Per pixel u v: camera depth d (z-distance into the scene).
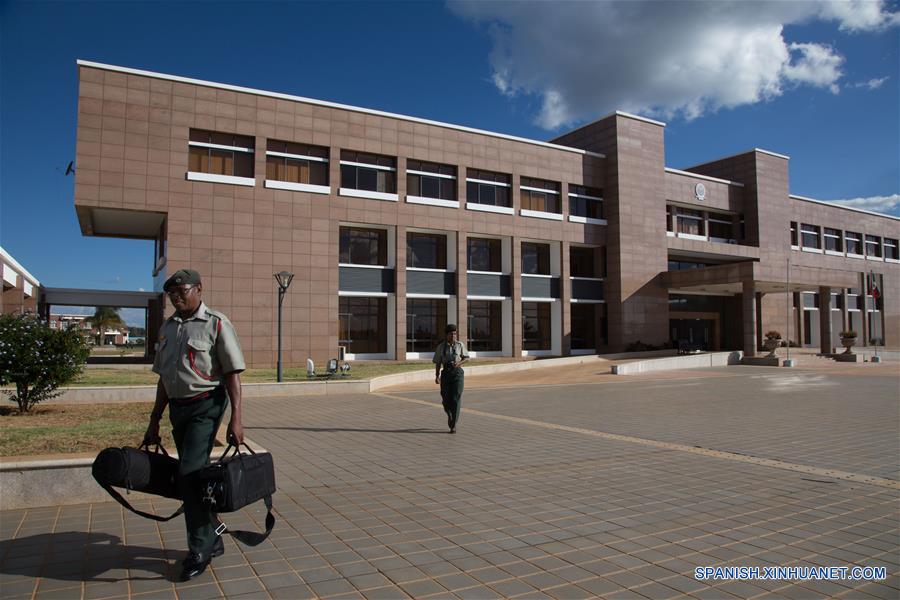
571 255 39.62
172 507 5.79
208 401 4.18
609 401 16.30
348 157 30.89
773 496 6.36
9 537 4.85
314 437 10.20
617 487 6.72
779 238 48.00
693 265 46.19
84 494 5.90
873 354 41.97
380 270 31.67
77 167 24.67
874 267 57.31
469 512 5.71
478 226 34.25
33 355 11.44
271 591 3.88
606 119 39.75
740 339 45.94
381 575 4.16
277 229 28.28
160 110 26.20
